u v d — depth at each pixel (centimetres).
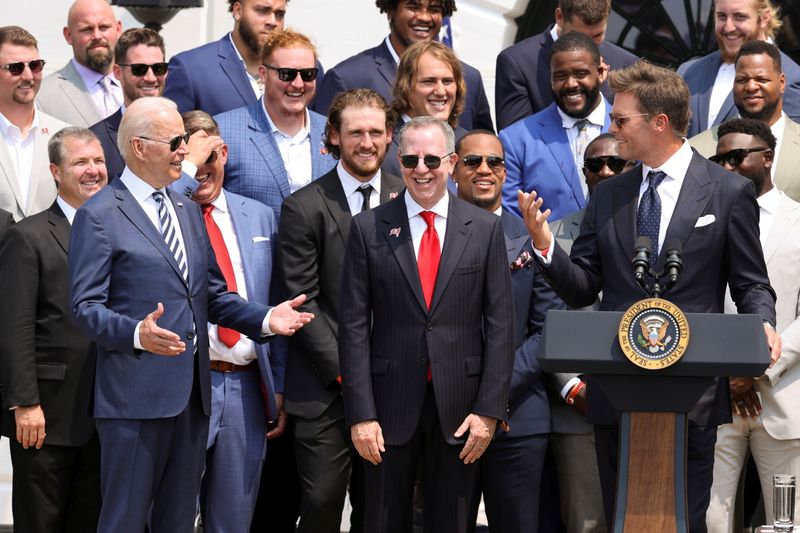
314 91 1232
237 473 1089
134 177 984
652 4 1784
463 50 1800
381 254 1009
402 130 1022
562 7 1377
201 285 995
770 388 1134
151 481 968
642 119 945
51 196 1290
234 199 1154
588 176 1211
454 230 1018
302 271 1110
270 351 1143
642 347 812
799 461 1132
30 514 1102
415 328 1003
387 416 1003
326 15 1775
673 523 830
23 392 1085
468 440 998
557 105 1298
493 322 1015
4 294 1100
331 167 1232
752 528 1248
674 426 832
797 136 1269
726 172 952
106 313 932
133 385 960
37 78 1287
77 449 1112
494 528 1129
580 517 1138
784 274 1147
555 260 945
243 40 1352
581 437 1141
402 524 1012
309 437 1088
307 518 1088
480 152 1159
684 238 934
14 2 1756
